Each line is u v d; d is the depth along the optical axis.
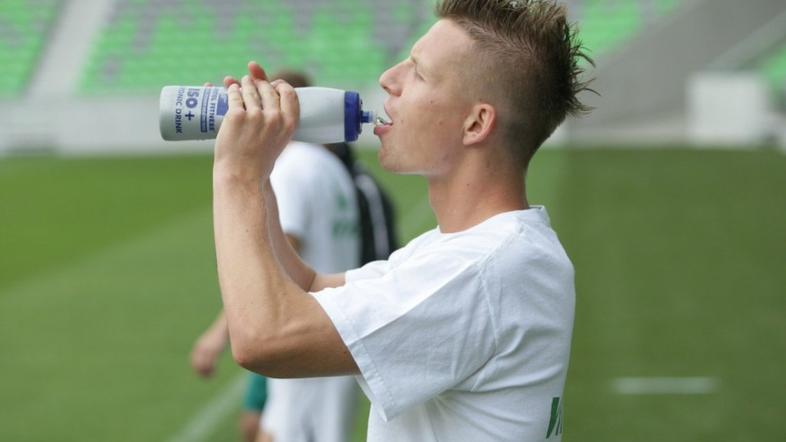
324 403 6.06
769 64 39.41
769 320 12.66
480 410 2.79
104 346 12.23
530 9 2.94
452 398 2.80
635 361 11.08
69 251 18.52
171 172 29.91
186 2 41.88
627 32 40.12
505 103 2.90
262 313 2.63
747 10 39.53
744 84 34.91
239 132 2.84
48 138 36.69
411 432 2.86
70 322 13.41
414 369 2.69
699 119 35.47
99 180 28.31
